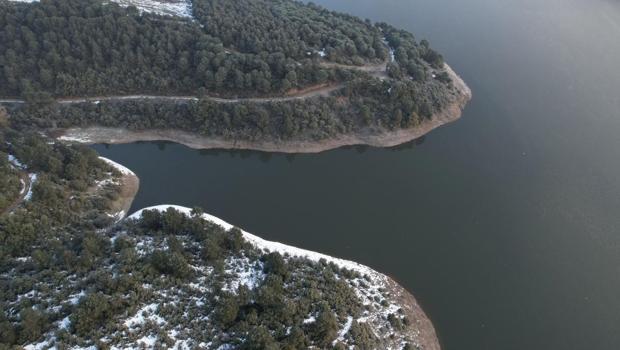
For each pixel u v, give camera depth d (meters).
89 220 116.56
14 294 91.19
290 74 152.12
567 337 100.81
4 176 116.38
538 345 99.31
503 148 152.62
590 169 143.75
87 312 84.19
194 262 102.94
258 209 130.38
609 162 146.00
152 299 92.69
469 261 116.69
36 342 82.25
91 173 130.00
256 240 117.75
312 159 148.88
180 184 137.62
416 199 135.12
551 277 113.06
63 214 113.31
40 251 98.69
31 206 111.44
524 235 123.81
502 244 121.25
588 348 98.88
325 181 141.50
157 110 153.88
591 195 135.25
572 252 119.19
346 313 96.88
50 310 88.19
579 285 111.19
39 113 149.12
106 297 87.75
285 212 129.75
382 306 102.69
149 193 133.50
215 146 150.00
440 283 111.06
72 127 151.25
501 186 139.00
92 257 99.81
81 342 82.38
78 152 129.50
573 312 105.38
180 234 111.00
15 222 105.19
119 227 113.56
